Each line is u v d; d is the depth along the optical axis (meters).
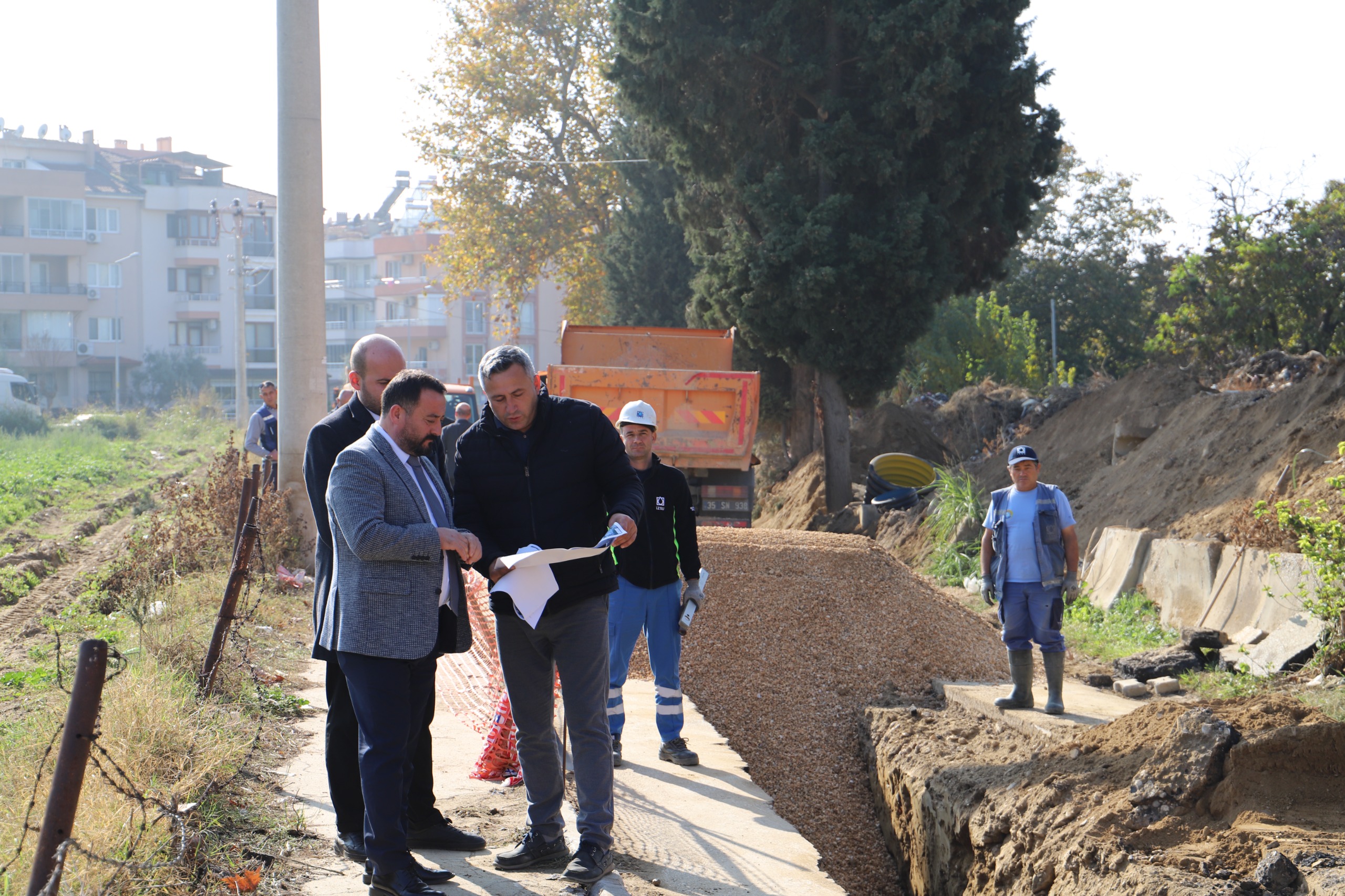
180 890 3.72
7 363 63.84
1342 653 7.94
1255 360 17.75
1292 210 26.34
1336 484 8.57
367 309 80.81
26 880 3.39
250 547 6.47
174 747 4.80
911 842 6.56
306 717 6.57
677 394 13.34
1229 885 3.89
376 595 3.86
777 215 18.20
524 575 4.04
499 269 38.34
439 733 6.59
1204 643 9.02
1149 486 13.37
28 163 69.62
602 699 4.33
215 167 82.38
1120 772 5.06
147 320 72.25
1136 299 47.22
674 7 18.17
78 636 8.33
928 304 18.39
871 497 18.56
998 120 17.97
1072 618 11.39
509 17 36.22
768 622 9.29
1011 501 7.72
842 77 19.05
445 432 12.83
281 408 12.54
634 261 30.81
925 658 9.10
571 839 4.83
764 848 5.01
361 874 4.15
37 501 18.69
